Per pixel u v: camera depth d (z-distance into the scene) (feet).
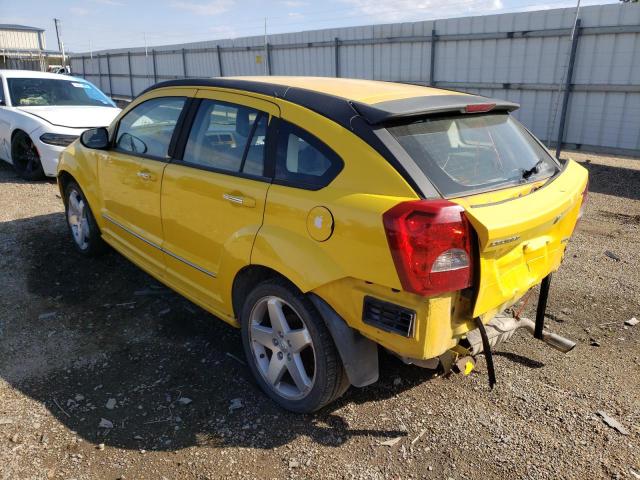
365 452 9.02
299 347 9.46
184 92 12.25
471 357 9.14
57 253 17.47
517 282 8.97
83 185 15.79
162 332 12.77
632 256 17.90
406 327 7.89
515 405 10.20
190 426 9.58
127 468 8.60
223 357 11.77
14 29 145.89
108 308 13.89
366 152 8.38
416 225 7.43
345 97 9.36
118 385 10.70
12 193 25.12
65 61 130.11
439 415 9.93
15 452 8.84
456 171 8.60
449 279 7.63
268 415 9.92
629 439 9.30
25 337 12.41
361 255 8.04
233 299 10.70
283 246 9.08
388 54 43.14
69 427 9.48
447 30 38.65
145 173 12.68
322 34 48.06
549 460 8.83
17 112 27.61
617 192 27.45
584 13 31.83
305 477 8.48
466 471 8.62
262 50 56.18
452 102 9.47
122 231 14.33
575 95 33.53
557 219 9.23
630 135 31.78
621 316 13.70
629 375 11.17
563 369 11.36
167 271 12.69
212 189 10.63
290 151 9.46
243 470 8.61
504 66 36.35
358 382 8.95
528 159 10.24
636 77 30.73
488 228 7.55
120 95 88.48
